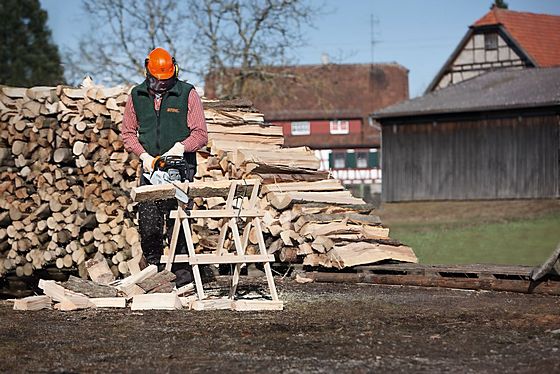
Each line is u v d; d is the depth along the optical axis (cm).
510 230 3281
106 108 1239
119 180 1242
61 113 1258
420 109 5012
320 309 816
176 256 870
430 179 5072
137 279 880
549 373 538
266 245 1168
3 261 1326
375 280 1052
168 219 950
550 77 5072
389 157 5197
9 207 1315
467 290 972
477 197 4934
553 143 4741
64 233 1276
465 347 622
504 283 951
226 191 841
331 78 7506
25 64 5838
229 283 1067
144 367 572
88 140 1255
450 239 2914
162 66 916
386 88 7456
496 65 6059
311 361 581
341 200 1172
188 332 696
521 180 4828
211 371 557
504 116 4869
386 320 744
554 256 902
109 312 817
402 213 4603
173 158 898
